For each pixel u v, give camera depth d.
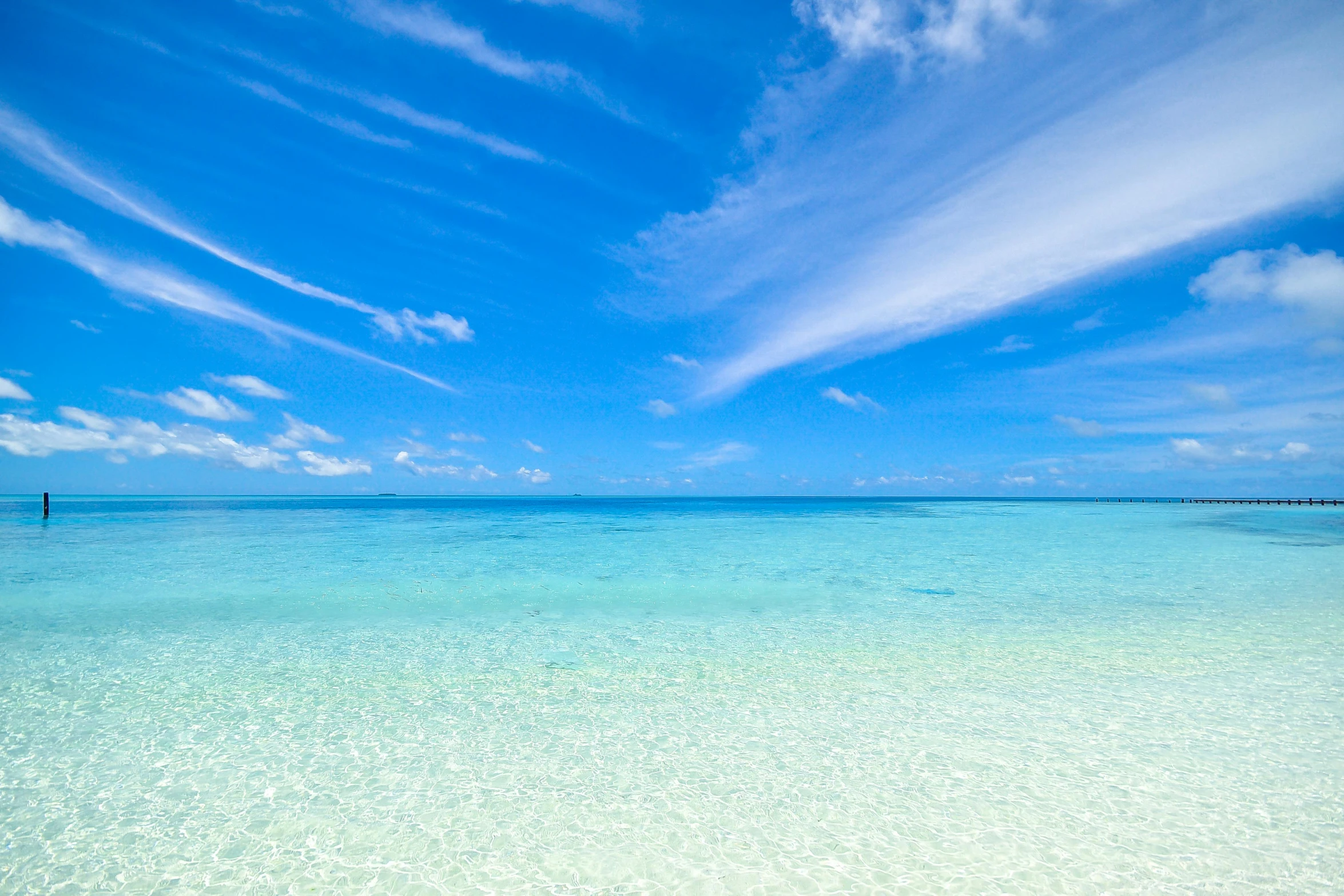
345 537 25.06
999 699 6.32
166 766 4.85
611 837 3.89
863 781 4.58
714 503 97.25
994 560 17.66
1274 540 24.39
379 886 3.42
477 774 4.73
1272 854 3.66
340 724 5.70
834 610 10.84
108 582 13.53
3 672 7.25
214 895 3.34
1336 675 7.01
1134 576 14.75
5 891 3.35
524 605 11.24
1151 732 5.43
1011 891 3.37
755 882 3.46
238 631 9.30
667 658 7.88
